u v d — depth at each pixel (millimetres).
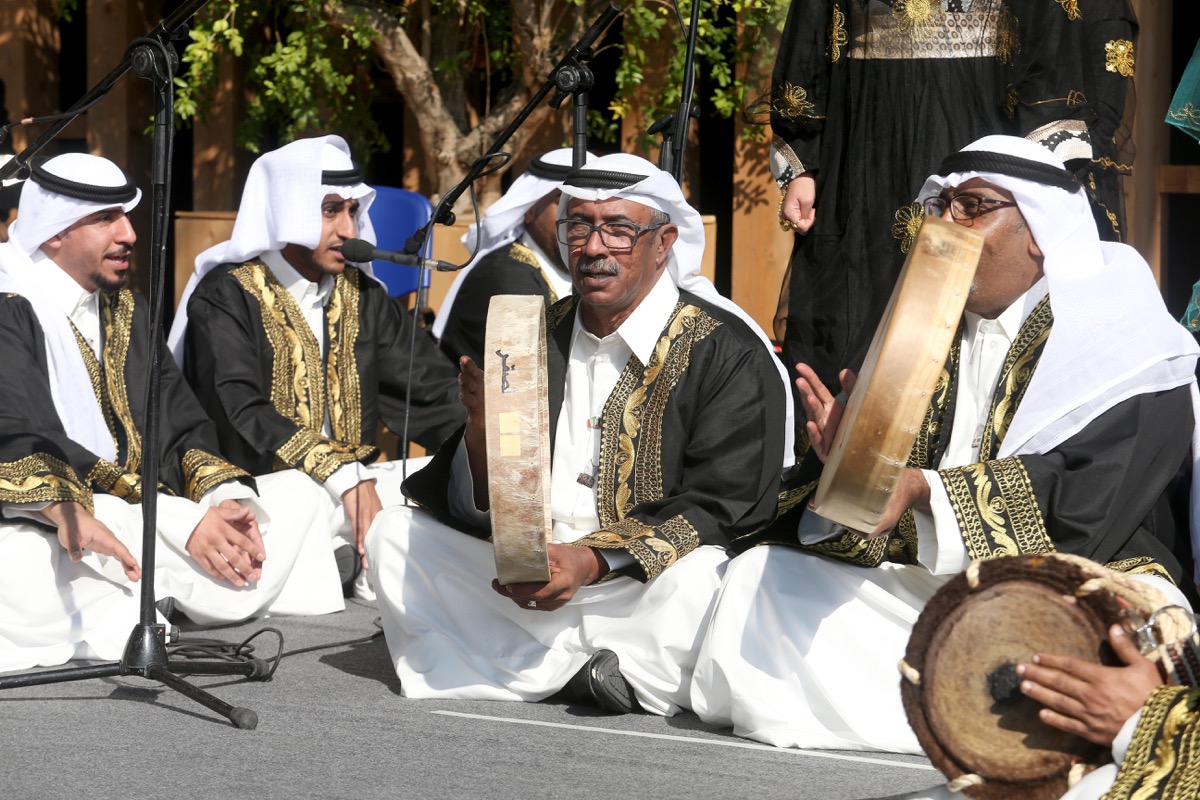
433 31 8594
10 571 5000
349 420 6527
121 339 5824
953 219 4098
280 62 8148
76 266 5629
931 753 2902
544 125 8648
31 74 9352
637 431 4672
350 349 6562
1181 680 2738
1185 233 8305
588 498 4734
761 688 4098
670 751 3951
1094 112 5418
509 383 3930
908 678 2922
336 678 4797
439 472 4582
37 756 3764
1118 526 3980
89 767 3676
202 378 6246
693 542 4453
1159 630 2775
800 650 4078
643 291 4684
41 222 5523
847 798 3527
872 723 4000
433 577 4602
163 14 9500
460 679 4539
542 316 4105
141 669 4328
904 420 3338
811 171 5891
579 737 4086
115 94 9180
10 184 5102
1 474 4977
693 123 8562
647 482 4664
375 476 6336
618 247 4543
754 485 4641
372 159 10219
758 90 7812
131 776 3605
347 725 4156
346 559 6191
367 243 5383
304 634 5531
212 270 6441
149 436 4348
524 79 8273
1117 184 5605
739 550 4379
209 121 9000
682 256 4762
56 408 5465
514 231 6711
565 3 8398
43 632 5043
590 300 4598
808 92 5848
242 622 5688
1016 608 2891
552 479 4770
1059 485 3855
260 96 8781
